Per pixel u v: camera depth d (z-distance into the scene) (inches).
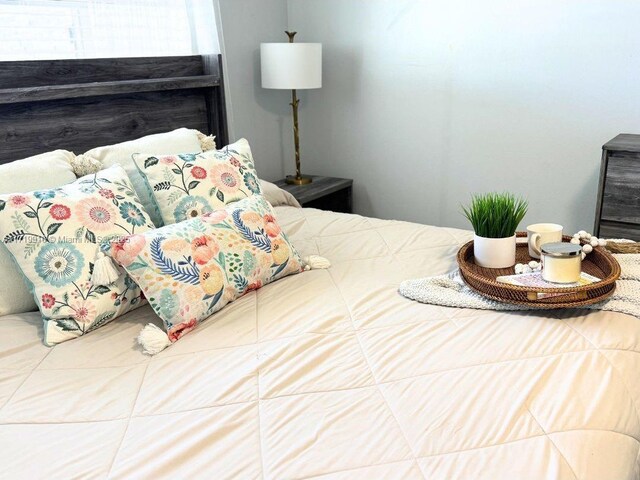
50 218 58.3
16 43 84.5
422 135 125.2
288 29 135.6
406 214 132.6
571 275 59.6
